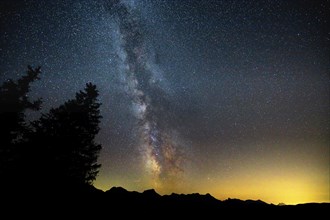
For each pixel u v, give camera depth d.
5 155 17.09
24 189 12.04
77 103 20.11
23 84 20.34
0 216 8.62
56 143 17.88
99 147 19.86
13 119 18.22
